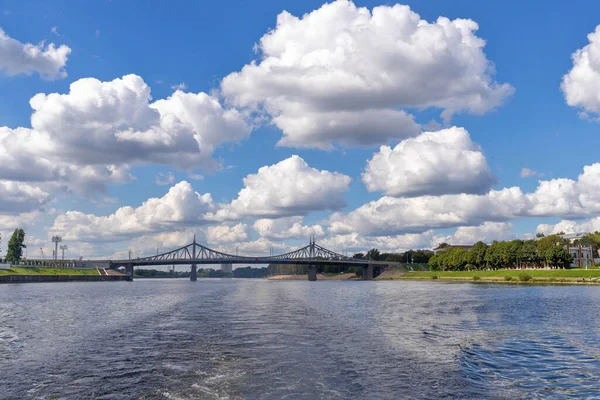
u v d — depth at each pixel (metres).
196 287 185.50
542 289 134.25
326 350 31.88
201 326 45.34
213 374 24.98
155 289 157.50
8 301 88.00
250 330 42.06
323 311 62.81
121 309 67.88
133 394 21.64
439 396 21.58
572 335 41.81
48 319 54.00
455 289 139.88
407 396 21.38
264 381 23.48
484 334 41.84
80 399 21.09
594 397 22.25
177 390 22.05
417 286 175.12
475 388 23.05
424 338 38.69
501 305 75.69
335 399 20.64
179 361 28.45
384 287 171.62
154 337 38.34
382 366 27.19
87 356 30.56
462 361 29.23
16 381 24.25
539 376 26.03
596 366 28.66
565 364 29.20
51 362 28.81
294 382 23.30
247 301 84.94
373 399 20.80
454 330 44.41
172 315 57.06
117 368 26.92
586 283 167.88
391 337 38.59
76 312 63.16
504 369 27.56
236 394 21.30
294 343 34.72
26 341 37.22
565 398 22.03
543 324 49.91
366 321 50.62
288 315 56.47
